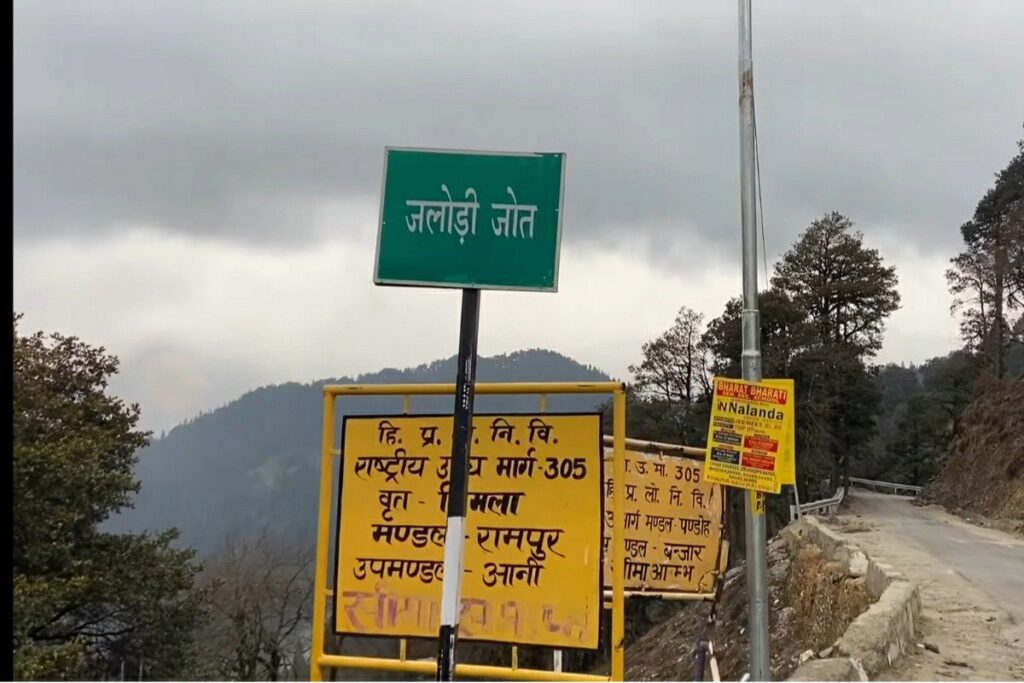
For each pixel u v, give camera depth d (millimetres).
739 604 20953
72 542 21438
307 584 30984
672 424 44156
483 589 5762
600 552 5602
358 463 6219
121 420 25094
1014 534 26156
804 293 47031
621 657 5469
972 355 56062
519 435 5871
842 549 16953
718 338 42031
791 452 5297
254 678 29250
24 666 17281
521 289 4168
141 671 23641
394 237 4273
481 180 4262
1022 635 10648
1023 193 49062
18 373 22625
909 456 64375
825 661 7363
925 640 10289
